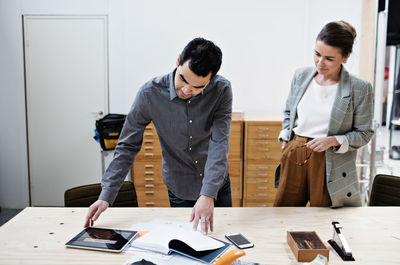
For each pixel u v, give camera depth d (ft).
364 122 5.56
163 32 12.55
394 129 10.50
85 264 3.95
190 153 5.64
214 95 5.22
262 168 11.30
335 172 5.60
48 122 12.87
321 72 5.47
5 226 4.91
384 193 6.72
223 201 6.26
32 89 12.71
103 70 12.66
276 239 4.55
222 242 4.35
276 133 11.12
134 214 5.32
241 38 12.60
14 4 12.26
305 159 5.76
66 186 13.17
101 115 12.85
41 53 12.56
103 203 4.89
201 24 12.55
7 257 4.09
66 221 5.09
